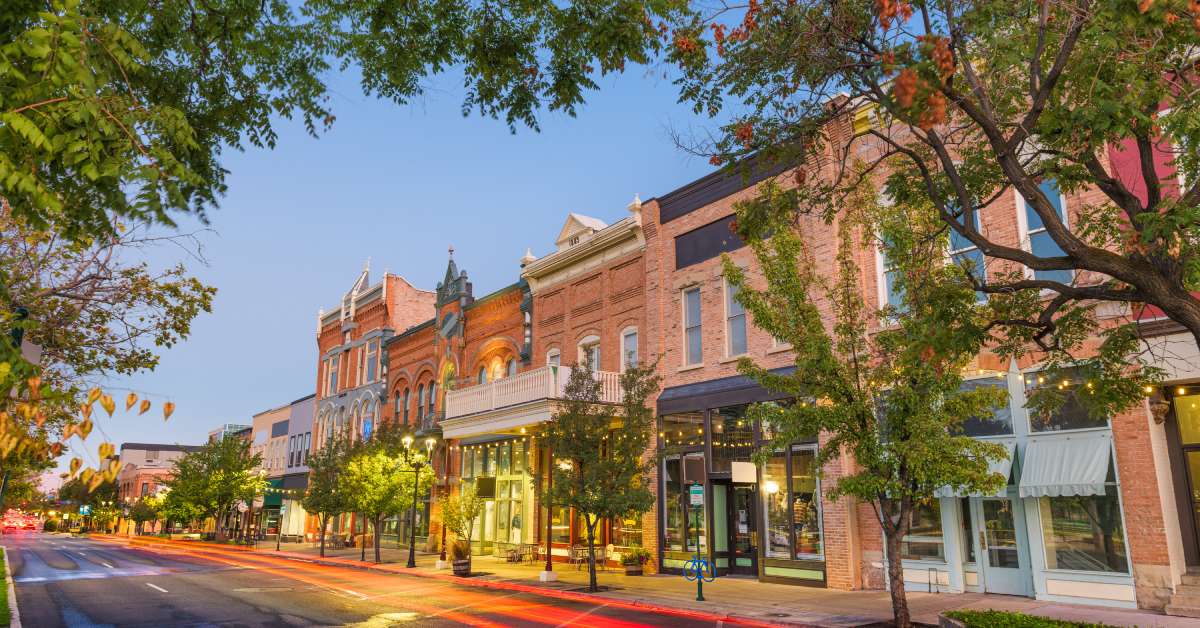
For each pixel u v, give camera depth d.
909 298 11.29
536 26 8.32
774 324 12.63
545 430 19.55
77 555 38.38
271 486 54.50
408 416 37.75
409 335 38.84
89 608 16.20
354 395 44.53
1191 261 6.79
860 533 17.03
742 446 19.91
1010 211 15.21
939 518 15.85
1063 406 13.98
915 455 10.54
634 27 7.93
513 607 15.67
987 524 15.21
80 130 4.27
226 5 7.35
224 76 7.88
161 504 56.47
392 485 28.31
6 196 4.52
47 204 4.20
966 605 13.57
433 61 8.63
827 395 12.10
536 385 24.52
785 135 9.91
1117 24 6.88
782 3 8.95
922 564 15.91
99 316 10.77
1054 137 8.53
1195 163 7.82
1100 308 13.52
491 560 28.00
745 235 10.50
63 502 109.38
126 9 6.28
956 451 10.88
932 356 8.81
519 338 30.19
